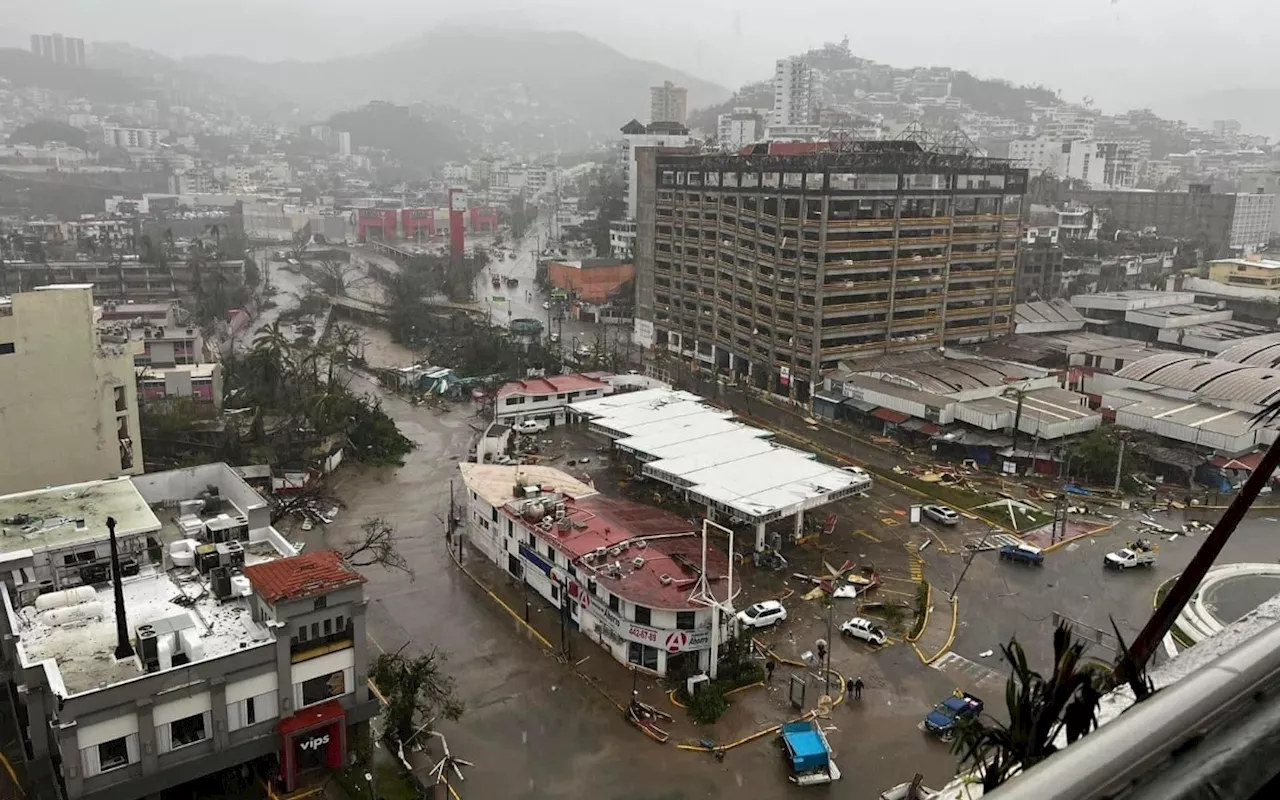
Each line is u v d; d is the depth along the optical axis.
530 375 126.50
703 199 131.88
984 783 8.47
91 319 69.56
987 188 122.81
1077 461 89.19
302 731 44.56
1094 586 68.75
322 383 110.88
